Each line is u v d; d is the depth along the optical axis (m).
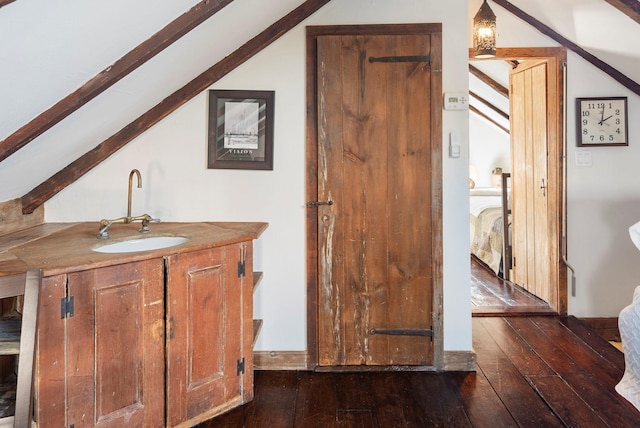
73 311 1.59
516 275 4.18
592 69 3.23
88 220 2.55
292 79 2.54
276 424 2.01
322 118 2.52
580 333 3.02
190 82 2.50
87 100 1.71
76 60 1.48
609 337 3.28
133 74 1.85
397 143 2.51
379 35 2.49
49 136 1.85
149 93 2.22
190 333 1.95
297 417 2.07
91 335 1.64
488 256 4.88
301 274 2.59
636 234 2.09
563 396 2.21
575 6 2.79
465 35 2.48
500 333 3.04
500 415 2.05
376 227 2.53
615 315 3.30
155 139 2.56
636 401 1.86
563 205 3.29
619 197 3.26
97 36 1.43
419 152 2.50
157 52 1.77
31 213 2.41
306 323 2.59
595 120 3.23
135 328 1.77
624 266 3.27
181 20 1.73
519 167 3.99
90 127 2.10
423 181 2.51
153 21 1.61
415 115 2.49
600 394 2.23
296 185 2.57
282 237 2.58
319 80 2.51
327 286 2.57
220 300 2.07
